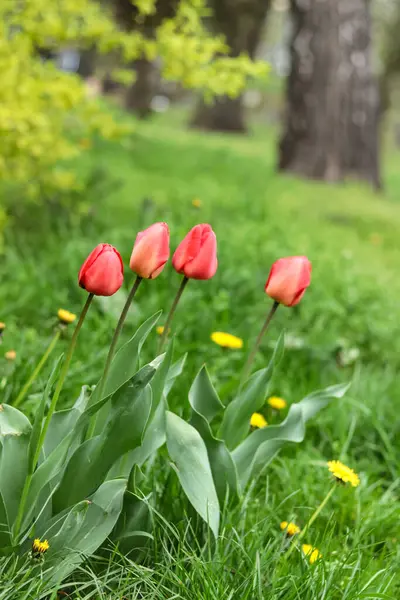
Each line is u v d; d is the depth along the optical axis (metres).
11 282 2.81
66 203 3.66
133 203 4.71
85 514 1.34
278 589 1.41
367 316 3.08
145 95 13.62
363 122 8.50
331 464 1.58
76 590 1.35
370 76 8.53
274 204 5.98
